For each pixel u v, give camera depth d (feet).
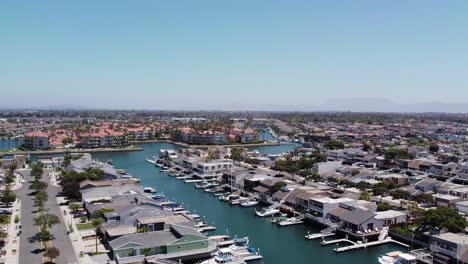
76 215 406.21
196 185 606.55
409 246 348.79
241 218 441.68
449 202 461.37
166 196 545.44
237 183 574.97
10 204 454.40
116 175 595.47
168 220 358.43
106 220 370.94
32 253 305.53
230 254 318.65
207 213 460.96
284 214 450.30
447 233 321.52
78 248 318.86
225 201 518.37
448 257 294.87
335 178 611.88
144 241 308.81
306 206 442.91
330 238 375.45
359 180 596.29
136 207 385.70
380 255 334.44
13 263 285.23
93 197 457.68
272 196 499.92
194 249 317.01
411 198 494.18
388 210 419.13
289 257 330.34
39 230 360.28
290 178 591.78
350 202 424.87
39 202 421.59
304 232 393.70
